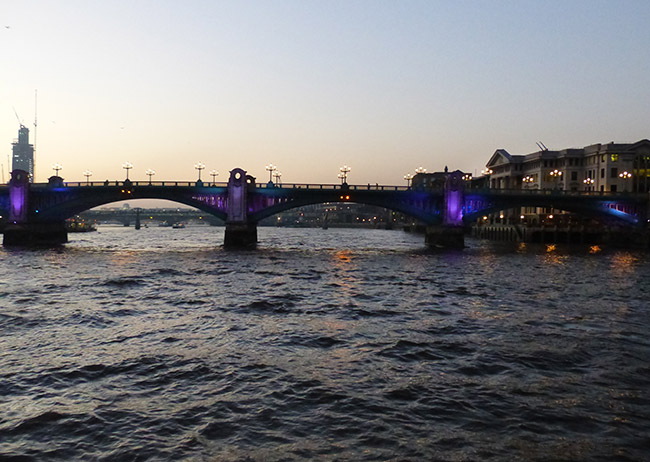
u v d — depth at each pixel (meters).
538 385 15.79
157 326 24.22
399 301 32.72
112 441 11.70
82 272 50.19
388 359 18.59
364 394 14.82
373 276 48.31
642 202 102.19
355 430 12.32
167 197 97.00
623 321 26.41
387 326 24.55
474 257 74.88
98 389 15.16
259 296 34.25
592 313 28.78
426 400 14.36
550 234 115.69
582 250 92.62
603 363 18.30
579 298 34.72
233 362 18.02
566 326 24.91
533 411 13.63
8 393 14.76
